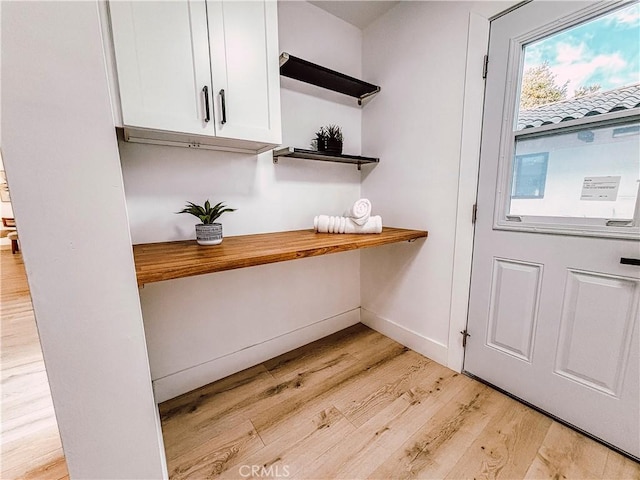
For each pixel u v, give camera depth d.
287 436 1.24
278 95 1.27
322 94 1.87
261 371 1.71
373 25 1.91
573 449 1.15
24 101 0.57
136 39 0.93
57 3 0.58
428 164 1.69
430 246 1.74
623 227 1.05
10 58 0.55
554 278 1.25
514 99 1.30
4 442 1.25
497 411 1.36
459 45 1.46
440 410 1.37
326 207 1.99
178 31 1.00
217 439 1.22
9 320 2.53
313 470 1.08
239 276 1.66
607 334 1.12
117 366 0.72
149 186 1.31
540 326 1.31
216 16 1.07
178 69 1.02
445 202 1.63
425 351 1.84
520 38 1.24
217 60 1.10
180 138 1.22
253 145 1.40
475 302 1.55
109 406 0.73
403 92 1.78
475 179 1.48
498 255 1.43
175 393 1.50
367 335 2.15
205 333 1.57
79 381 0.69
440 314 1.74
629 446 1.10
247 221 1.63
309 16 1.73
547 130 1.21
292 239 1.46
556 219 1.23
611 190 1.07
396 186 1.90
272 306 1.83
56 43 0.58
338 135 1.78
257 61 1.20
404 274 1.94
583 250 1.15
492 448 1.16
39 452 1.20
